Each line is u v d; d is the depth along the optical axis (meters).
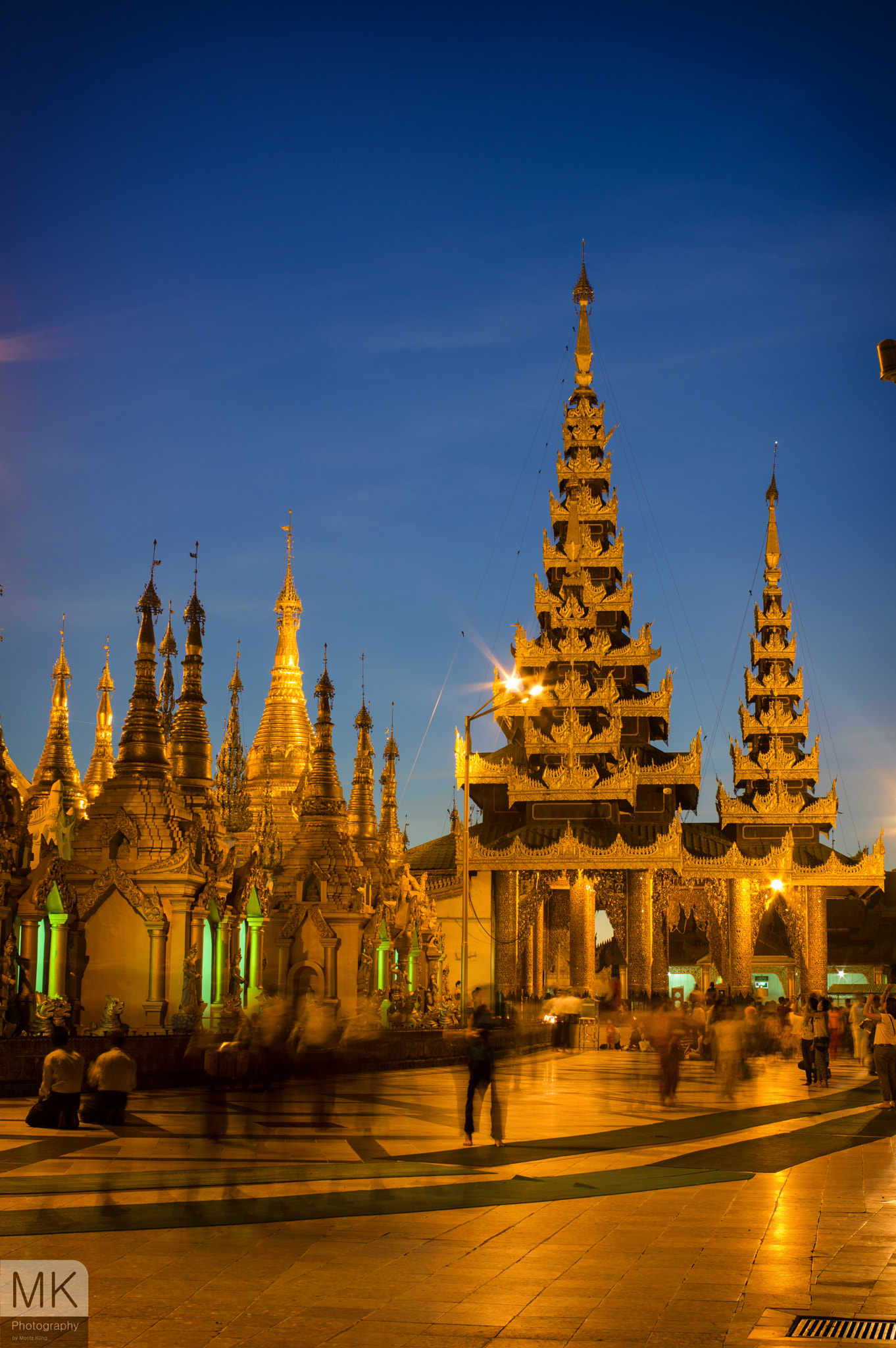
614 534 103.69
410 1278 13.16
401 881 72.69
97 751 73.50
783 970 100.44
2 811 37.62
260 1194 17.92
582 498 101.75
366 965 58.31
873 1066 47.41
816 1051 42.56
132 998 41.62
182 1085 35.97
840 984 100.69
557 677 96.31
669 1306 12.17
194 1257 14.04
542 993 92.31
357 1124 26.77
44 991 40.47
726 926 88.19
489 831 93.31
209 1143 23.09
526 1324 11.58
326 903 56.78
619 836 84.69
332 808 59.03
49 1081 25.17
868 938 101.50
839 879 87.00
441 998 73.38
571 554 99.69
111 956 41.88
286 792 75.06
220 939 46.56
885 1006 33.16
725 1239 15.16
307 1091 32.09
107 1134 24.48
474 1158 22.20
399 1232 15.42
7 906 36.84
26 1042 32.22
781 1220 16.42
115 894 42.16
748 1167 21.42
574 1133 26.72
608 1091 38.34
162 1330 11.32
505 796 94.81
